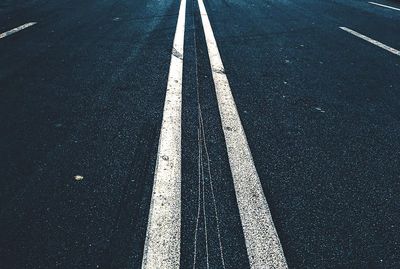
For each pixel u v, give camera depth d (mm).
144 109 3617
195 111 3633
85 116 3428
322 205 2465
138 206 2348
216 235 2150
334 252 2092
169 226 2193
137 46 5578
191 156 2900
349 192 2613
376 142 3283
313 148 3125
